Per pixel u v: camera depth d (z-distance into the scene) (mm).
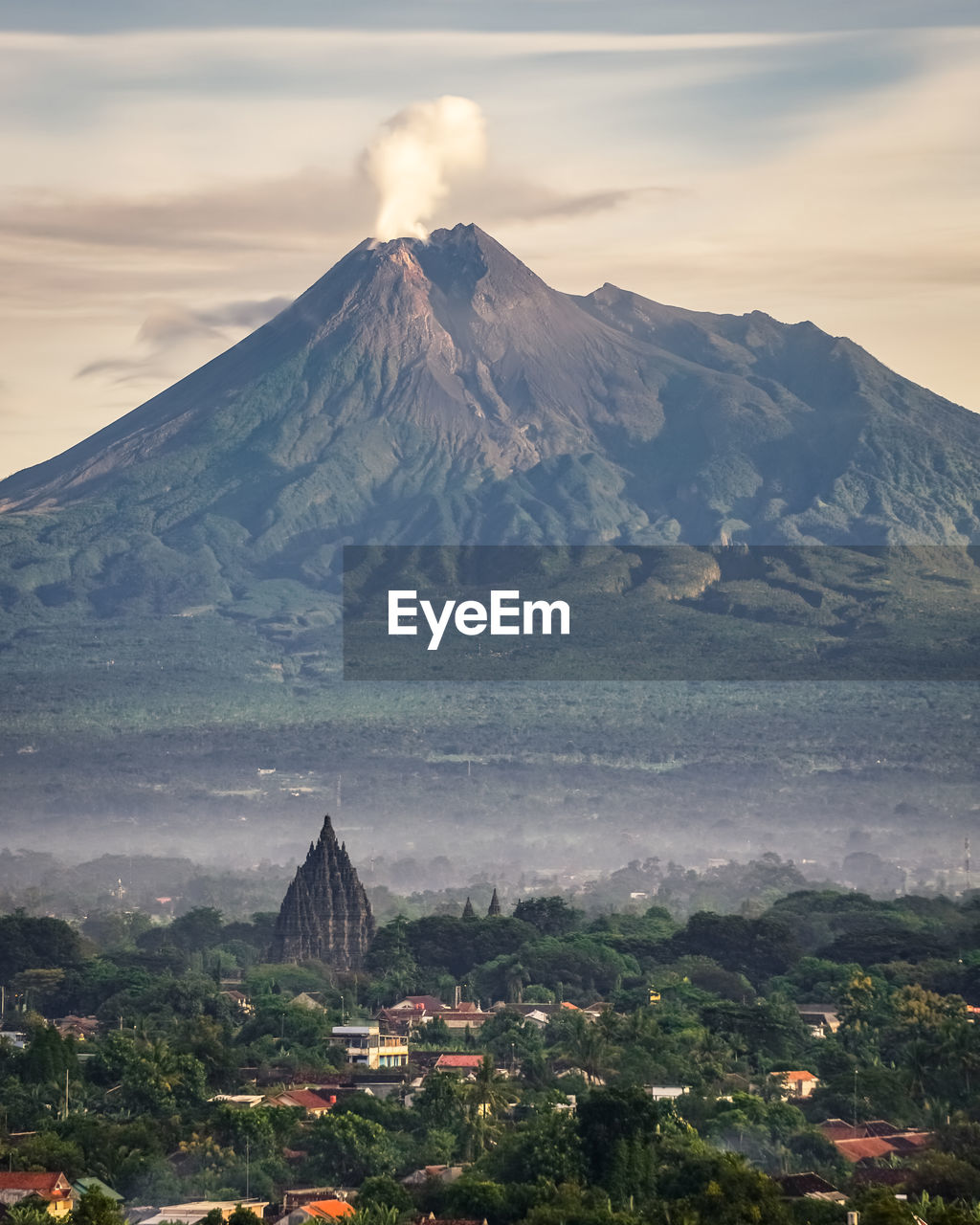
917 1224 199750
